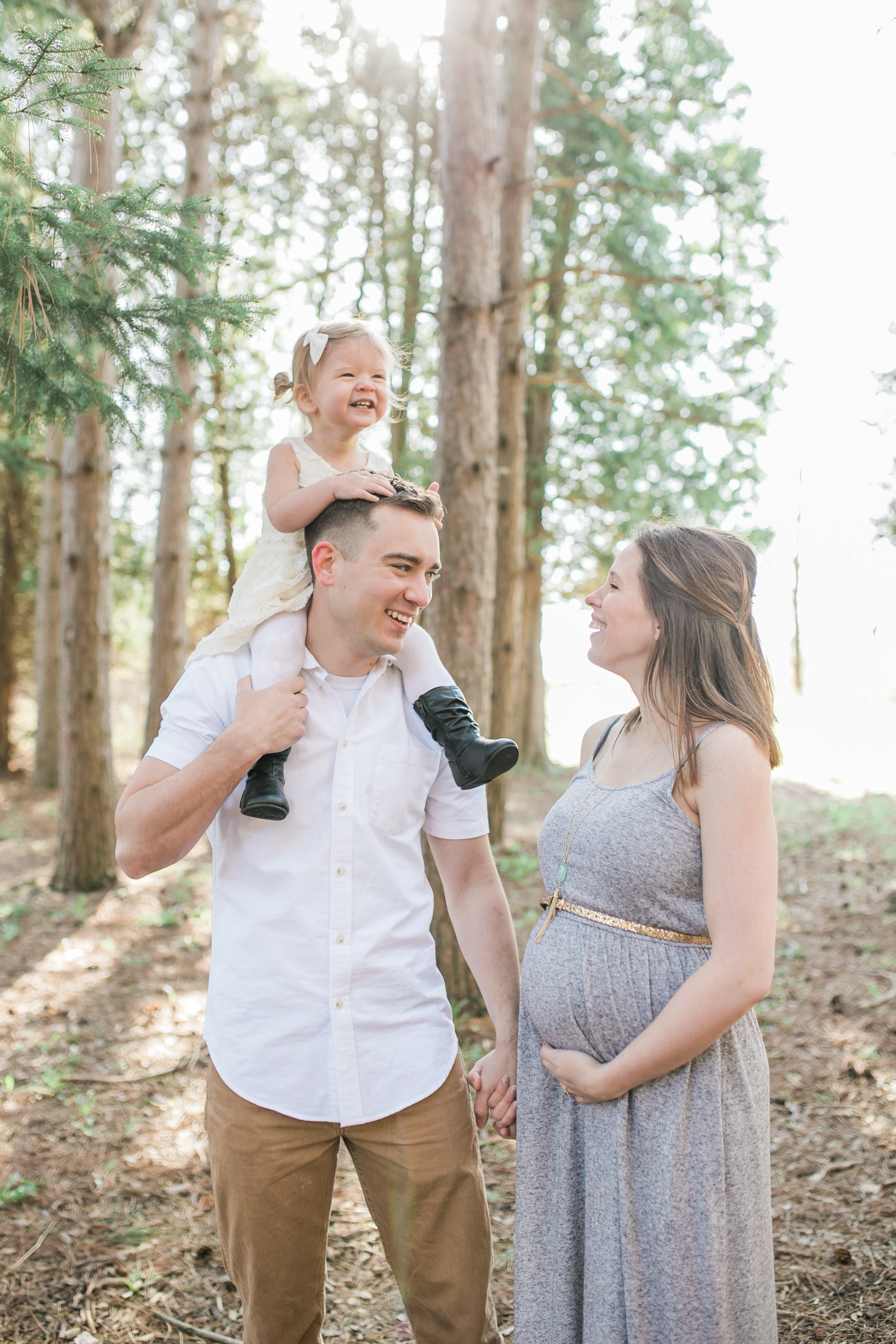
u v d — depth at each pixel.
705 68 11.48
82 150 6.38
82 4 6.60
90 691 7.60
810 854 8.28
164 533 9.84
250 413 14.28
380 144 12.58
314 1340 1.94
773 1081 4.05
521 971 2.09
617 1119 1.65
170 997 5.26
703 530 1.83
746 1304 1.62
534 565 13.46
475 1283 1.88
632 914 1.69
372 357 2.31
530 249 12.62
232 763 1.69
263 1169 1.77
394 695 1.97
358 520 1.81
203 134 9.07
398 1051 1.84
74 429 2.87
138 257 2.53
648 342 12.14
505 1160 3.52
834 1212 3.05
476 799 2.08
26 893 7.61
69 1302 2.70
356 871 1.82
